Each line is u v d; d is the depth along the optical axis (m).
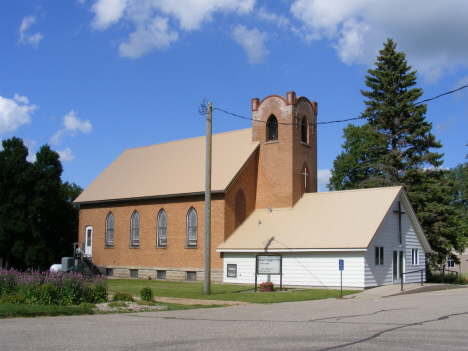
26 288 20.58
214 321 15.64
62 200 55.78
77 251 45.53
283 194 38.66
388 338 11.91
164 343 11.40
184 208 40.22
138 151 51.34
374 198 34.47
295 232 34.56
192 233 39.66
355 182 58.09
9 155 47.97
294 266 33.47
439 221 47.25
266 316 16.98
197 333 12.96
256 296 25.14
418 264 38.41
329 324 14.59
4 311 16.66
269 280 34.50
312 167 41.47
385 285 32.72
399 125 49.97
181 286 32.91
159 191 41.91
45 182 47.28
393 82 51.41
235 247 35.97
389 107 49.38
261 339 11.93
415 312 17.50
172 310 19.28
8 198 46.69
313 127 42.28
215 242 37.50
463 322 14.68
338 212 34.72
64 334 12.73
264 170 40.16
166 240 41.22
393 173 48.66
